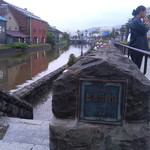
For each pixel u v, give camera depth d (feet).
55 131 7.93
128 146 7.63
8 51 118.21
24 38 170.91
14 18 171.94
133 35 12.84
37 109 33.24
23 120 14.78
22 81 59.82
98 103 7.72
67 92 7.71
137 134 7.54
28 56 126.62
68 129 7.81
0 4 181.98
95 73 7.49
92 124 7.80
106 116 7.75
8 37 147.74
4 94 15.52
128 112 7.54
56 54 152.97
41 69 83.56
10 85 54.29
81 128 7.79
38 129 13.26
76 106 7.80
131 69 7.80
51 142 8.12
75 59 67.92
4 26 141.28
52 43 234.79
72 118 7.94
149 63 13.92
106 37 194.08
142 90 7.29
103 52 10.88
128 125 7.62
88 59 8.16
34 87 37.01
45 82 44.60
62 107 7.87
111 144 7.75
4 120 14.55
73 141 7.90
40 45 182.50
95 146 7.85
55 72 55.93
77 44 362.12
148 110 7.48
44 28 227.20
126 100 7.47
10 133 12.59
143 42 12.68
